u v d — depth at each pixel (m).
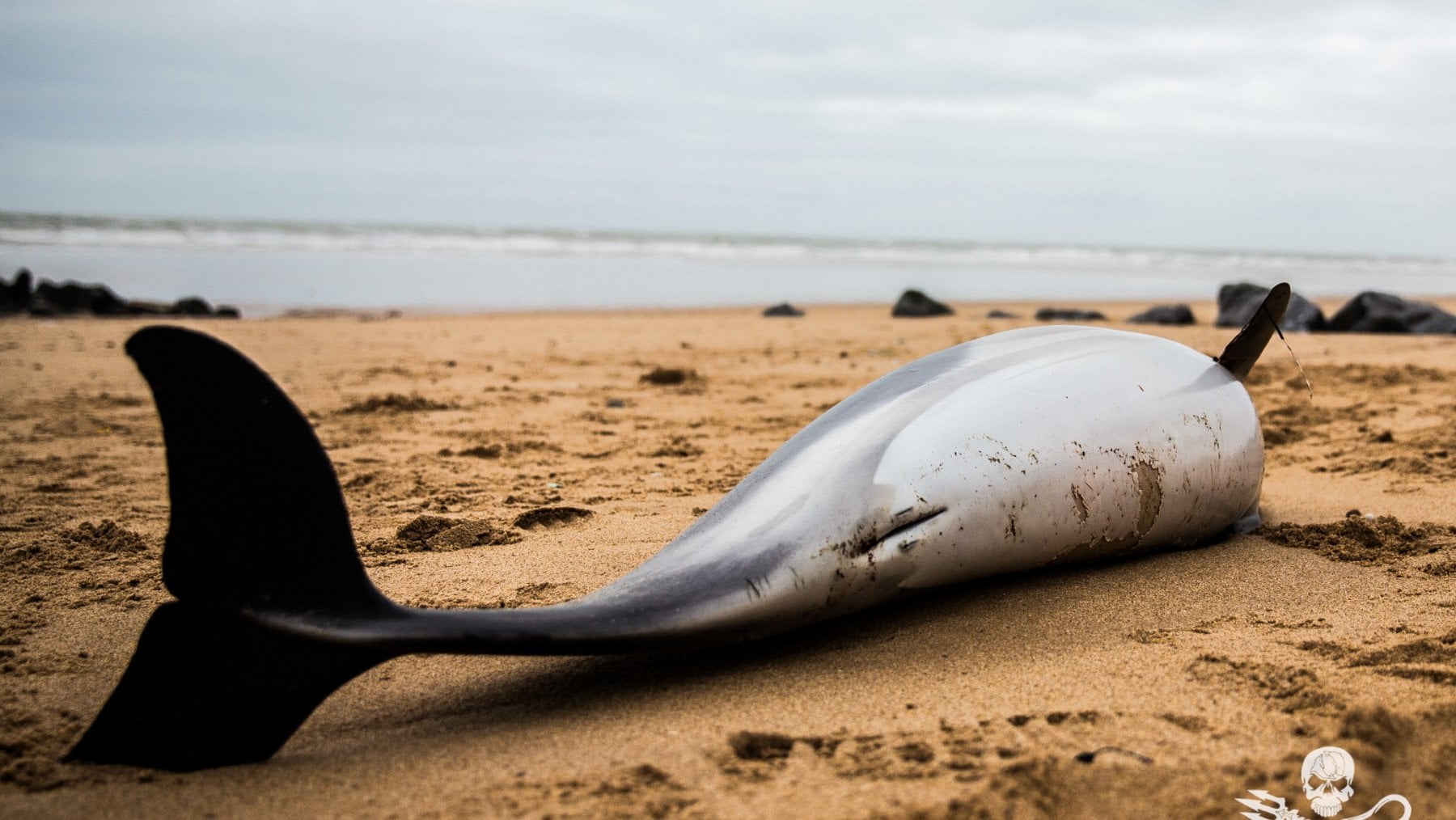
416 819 2.00
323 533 2.23
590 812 2.02
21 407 7.66
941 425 2.99
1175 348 3.75
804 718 2.43
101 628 3.12
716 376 9.34
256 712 2.22
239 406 2.17
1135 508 3.33
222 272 23.98
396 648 2.18
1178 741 2.26
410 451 6.04
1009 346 3.51
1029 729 2.33
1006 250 63.72
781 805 2.03
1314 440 6.02
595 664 2.81
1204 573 3.48
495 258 32.62
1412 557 3.64
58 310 15.85
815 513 2.73
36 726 2.43
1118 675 2.64
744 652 2.86
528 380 9.16
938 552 2.88
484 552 3.90
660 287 24.27
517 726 2.43
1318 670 2.60
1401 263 65.81
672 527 4.26
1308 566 3.55
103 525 4.20
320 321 15.17
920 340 12.61
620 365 10.27
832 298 22.69
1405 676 2.54
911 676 2.67
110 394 8.32
